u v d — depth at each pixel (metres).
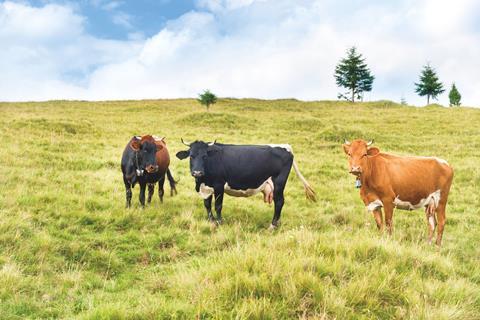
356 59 71.06
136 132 26.38
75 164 15.06
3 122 23.95
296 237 7.08
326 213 11.51
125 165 10.27
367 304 5.10
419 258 6.54
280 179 10.20
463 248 8.68
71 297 5.75
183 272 6.25
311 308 4.95
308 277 5.31
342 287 5.32
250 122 35.31
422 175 8.61
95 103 56.78
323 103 63.62
